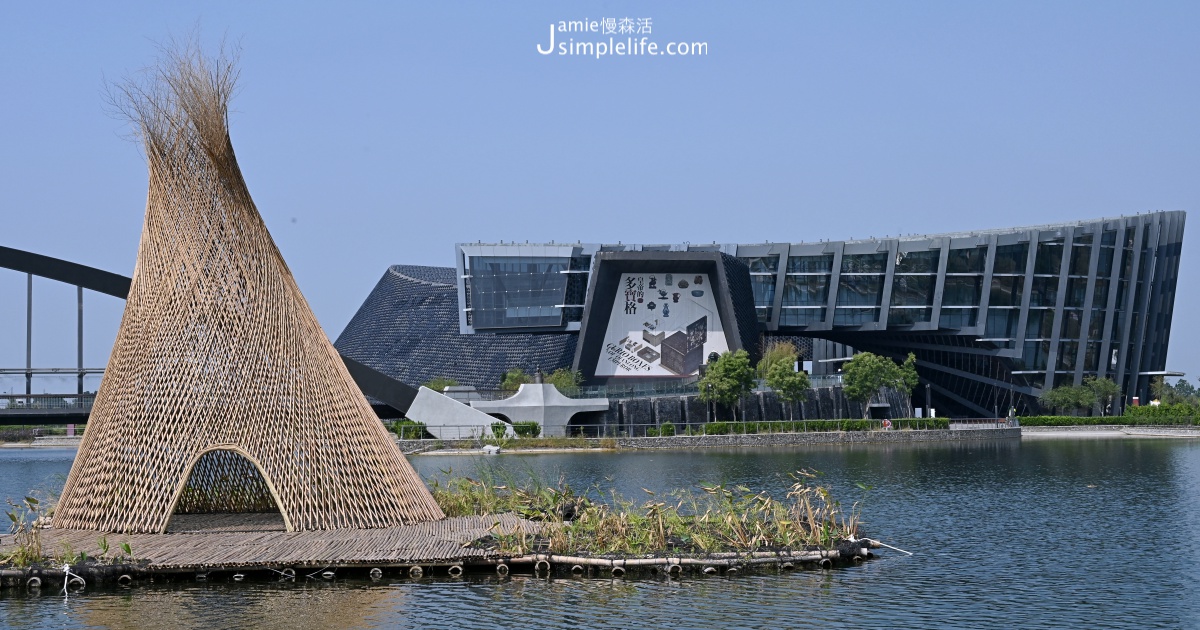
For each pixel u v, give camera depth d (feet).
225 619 76.18
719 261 381.40
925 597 83.76
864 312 424.46
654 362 393.70
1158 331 458.91
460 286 403.75
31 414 257.55
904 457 244.22
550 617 77.05
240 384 99.86
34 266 232.12
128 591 83.66
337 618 76.43
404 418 299.58
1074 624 76.95
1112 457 242.37
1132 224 422.41
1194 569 96.27
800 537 99.19
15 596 82.48
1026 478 185.26
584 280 405.80
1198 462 223.71
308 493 100.22
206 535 97.66
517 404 298.76
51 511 111.65
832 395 366.63
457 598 81.71
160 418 99.30
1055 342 416.26
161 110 102.17
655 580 87.97
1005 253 411.13
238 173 103.91
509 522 103.96
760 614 78.23
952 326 419.74
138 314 102.32
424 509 106.52
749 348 397.80
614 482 177.58
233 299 100.83
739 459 237.66
